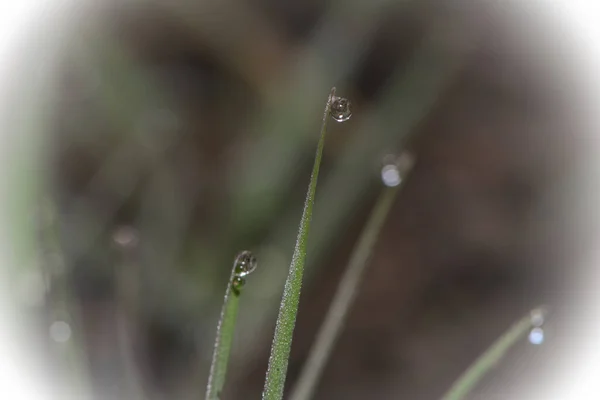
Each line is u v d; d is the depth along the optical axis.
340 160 0.28
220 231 0.27
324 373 0.25
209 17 0.31
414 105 0.30
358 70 0.31
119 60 0.29
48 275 0.21
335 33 0.30
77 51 0.28
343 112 0.18
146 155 0.29
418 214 0.29
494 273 0.28
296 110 0.28
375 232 0.19
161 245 0.26
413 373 0.25
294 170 0.27
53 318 0.21
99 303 0.24
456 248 0.29
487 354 0.18
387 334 0.26
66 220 0.26
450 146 0.31
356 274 0.19
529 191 0.31
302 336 0.26
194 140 0.30
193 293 0.25
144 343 0.24
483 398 0.24
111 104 0.29
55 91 0.28
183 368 0.24
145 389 0.22
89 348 0.23
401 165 0.20
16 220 0.23
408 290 0.27
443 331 0.26
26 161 0.24
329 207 0.27
